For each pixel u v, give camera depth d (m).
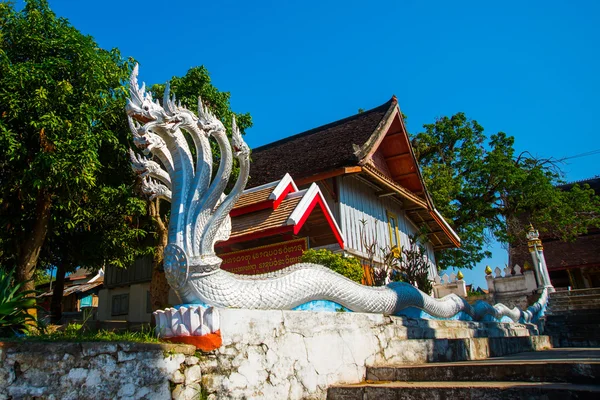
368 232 16.27
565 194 25.14
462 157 26.16
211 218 4.80
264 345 4.71
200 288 4.57
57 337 3.96
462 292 18.00
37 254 10.08
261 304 4.98
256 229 10.64
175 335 4.25
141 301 18.34
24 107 8.95
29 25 9.80
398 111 17.36
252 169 18.08
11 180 9.49
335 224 12.13
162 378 3.78
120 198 10.93
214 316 4.30
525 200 24.19
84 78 9.70
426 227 20.09
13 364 3.09
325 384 5.26
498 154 24.84
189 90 13.14
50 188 9.64
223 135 5.08
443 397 4.47
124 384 3.54
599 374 4.36
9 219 10.14
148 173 5.14
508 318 13.81
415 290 8.41
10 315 4.48
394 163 18.66
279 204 11.42
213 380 4.16
